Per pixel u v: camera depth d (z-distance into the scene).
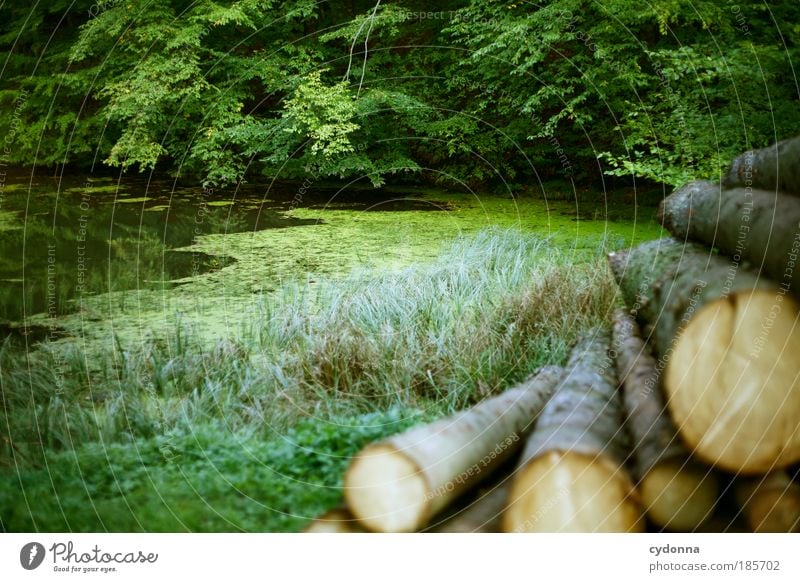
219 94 12.35
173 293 6.43
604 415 3.00
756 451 2.65
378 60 12.91
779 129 6.94
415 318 5.05
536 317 4.83
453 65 12.03
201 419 3.75
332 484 3.06
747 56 7.25
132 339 5.15
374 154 12.84
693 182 4.07
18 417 3.74
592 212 10.27
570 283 5.36
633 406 3.03
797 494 2.62
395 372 4.18
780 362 2.70
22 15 14.01
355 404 3.97
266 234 9.31
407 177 13.68
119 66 12.50
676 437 2.73
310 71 12.38
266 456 3.29
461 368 4.18
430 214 10.59
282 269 7.25
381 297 5.50
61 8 14.06
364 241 8.70
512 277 5.96
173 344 4.96
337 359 4.32
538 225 9.33
